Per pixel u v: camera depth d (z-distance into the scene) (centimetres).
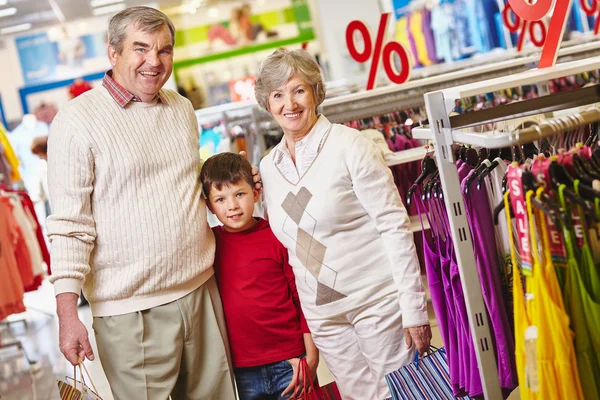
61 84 1159
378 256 255
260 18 1180
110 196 250
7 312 642
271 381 287
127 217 251
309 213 251
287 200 257
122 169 249
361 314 255
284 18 1182
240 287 281
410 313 245
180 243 257
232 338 285
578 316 185
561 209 182
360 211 253
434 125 203
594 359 185
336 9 1058
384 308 254
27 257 698
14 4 957
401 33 984
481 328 208
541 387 186
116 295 253
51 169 249
